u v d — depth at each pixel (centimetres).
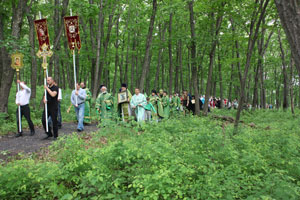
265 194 278
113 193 302
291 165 384
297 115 1398
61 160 391
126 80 2420
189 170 301
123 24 2086
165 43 1642
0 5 1058
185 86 3142
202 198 287
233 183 315
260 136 633
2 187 306
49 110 657
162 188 284
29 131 793
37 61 1270
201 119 913
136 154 360
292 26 241
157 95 1204
